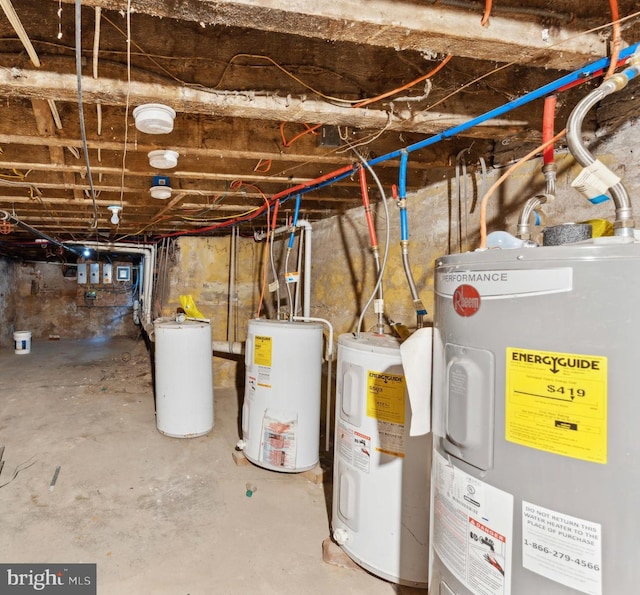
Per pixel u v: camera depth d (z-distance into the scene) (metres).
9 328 6.40
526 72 1.30
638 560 0.64
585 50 0.96
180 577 1.44
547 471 0.71
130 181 2.19
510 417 0.76
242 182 2.34
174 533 1.70
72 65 1.07
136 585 1.40
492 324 0.78
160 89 1.13
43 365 4.88
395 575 1.37
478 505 0.81
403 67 1.26
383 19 0.85
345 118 1.29
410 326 2.06
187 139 1.57
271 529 1.75
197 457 2.42
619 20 0.87
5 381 4.06
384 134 1.72
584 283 0.67
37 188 2.42
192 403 2.68
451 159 1.76
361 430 1.44
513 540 0.76
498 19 0.91
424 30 0.88
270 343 2.16
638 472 0.64
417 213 2.02
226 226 3.58
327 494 2.05
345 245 2.65
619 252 0.65
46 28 1.04
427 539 1.33
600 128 1.27
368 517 1.42
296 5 0.81
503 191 1.58
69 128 1.46
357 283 2.51
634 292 0.64
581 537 0.68
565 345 0.69
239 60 1.18
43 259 6.94
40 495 1.95
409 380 1.07
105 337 7.41
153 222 3.37
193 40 1.12
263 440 2.20
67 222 3.56
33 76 1.06
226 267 4.07
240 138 1.61
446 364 0.89
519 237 0.98
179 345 2.65
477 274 0.81
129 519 1.79
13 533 1.66
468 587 0.84
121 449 2.49
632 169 1.18
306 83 1.22
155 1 0.78
